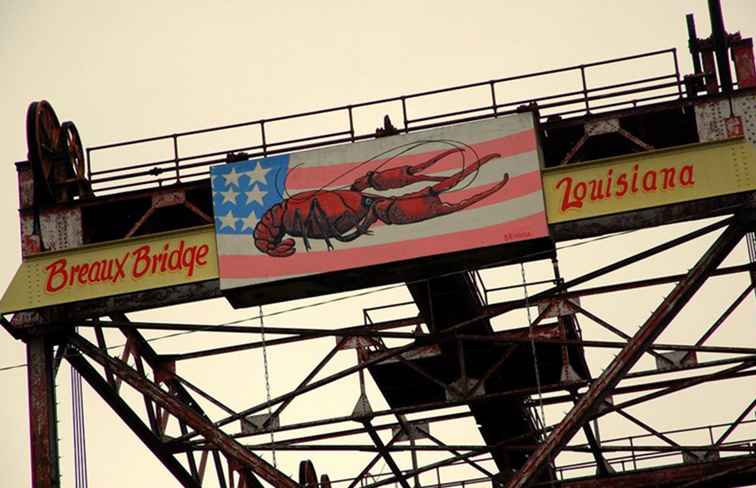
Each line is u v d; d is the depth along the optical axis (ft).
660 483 394.52
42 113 396.16
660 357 392.47
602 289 398.62
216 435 380.78
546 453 364.99
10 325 386.11
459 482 419.54
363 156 384.68
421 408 400.67
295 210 383.65
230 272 382.01
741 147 376.68
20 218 391.04
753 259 386.11
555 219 376.27
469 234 377.09
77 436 390.83
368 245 379.76
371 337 402.52
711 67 386.52
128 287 384.68
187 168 391.24
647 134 396.57
